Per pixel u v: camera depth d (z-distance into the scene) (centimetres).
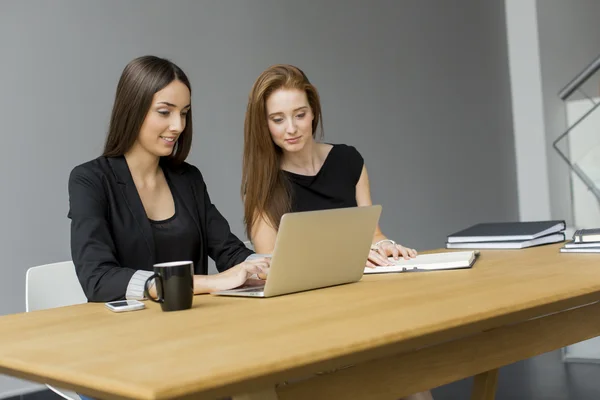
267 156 235
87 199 189
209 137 438
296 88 230
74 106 384
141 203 201
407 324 105
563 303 127
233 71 450
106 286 166
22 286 366
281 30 478
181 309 138
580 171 517
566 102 554
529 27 654
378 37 543
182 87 202
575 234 197
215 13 443
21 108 366
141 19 409
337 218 155
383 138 543
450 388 330
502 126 654
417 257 198
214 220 223
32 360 98
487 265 177
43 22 373
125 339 109
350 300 135
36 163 371
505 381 329
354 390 105
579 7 692
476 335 122
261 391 90
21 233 366
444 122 595
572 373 334
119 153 204
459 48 613
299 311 125
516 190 668
